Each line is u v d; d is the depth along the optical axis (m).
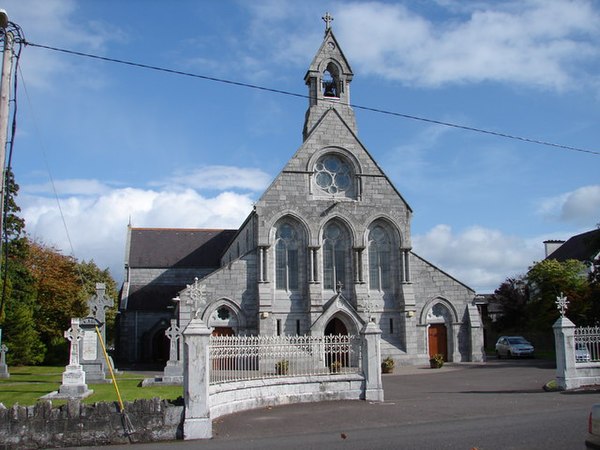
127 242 75.06
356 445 16.16
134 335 65.69
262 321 47.19
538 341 70.69
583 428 17.62
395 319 50.75
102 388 31.41
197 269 73.44
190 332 18.89
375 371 26.06
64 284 68.94
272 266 48.81
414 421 20.30
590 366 28.89
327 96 55.44
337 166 52.19
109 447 17.08
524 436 16.64
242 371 24.45
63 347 62.69
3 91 19.50
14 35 20.69
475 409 22.64
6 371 39.28
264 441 17.38
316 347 26.83
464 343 51.41
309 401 25.20
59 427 17.39
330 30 55.72
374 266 51.59
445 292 51.78
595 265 55.62
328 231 51.03
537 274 66.44
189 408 18.39
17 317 52.69
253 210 49.56
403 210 51.94
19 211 56.31
